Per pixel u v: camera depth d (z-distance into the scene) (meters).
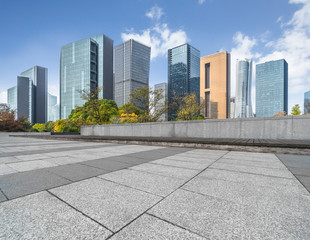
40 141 14.02
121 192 2.71
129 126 15.08
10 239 1.55
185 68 151.50
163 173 3.86
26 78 170.50
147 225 1.79
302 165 4.64
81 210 2.11
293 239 1.54
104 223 1.83
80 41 136.62
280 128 9.10
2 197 2.50
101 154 6.64
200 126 11.47
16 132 32.47
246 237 1.58
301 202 2.34
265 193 2.67
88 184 3.10
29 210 2.11
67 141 13.78
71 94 135.12
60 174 3.76
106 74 140.62
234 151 7.43
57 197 2.51
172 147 8.99
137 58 123.12
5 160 5.40
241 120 10.12
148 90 20.73
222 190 2.80
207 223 1.83
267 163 4.91
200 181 3.28
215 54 194.50
